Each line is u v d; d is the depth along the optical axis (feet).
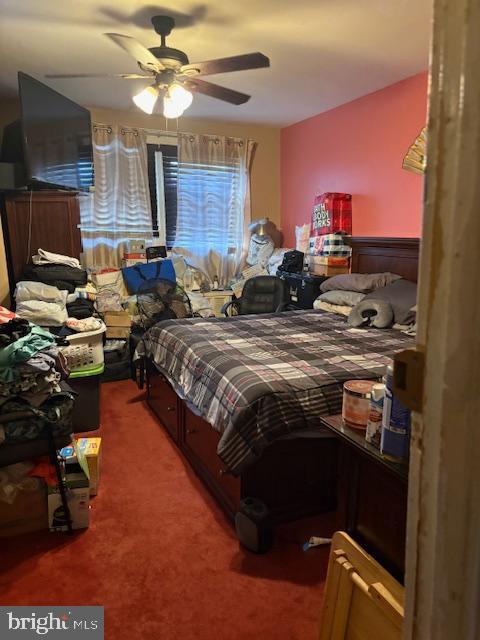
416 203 11.78
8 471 6.66
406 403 1.99
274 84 12.21
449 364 1.72
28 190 11.69
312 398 6.68
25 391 6.59
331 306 12.12
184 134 15.79
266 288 14.76
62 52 10.14
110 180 15.03
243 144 16.69
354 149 13.70
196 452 8.61
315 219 14.56
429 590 1.93
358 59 10.47
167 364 9.64
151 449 9.48
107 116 14.85
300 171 16.43
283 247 17.89
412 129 11.69
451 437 1.75
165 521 7.17
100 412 11.23
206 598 5.69
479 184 1.56
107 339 13.66
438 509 1.84
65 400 6.87
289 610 5.52
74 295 10.93
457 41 1.60
